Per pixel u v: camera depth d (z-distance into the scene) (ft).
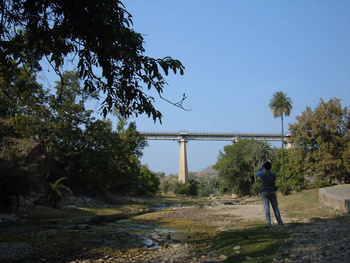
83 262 31.50
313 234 31.12
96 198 147.23
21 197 78.64
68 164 141.49
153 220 75.31
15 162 76.64
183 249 35.22
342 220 39.50
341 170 160.25
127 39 19.63
